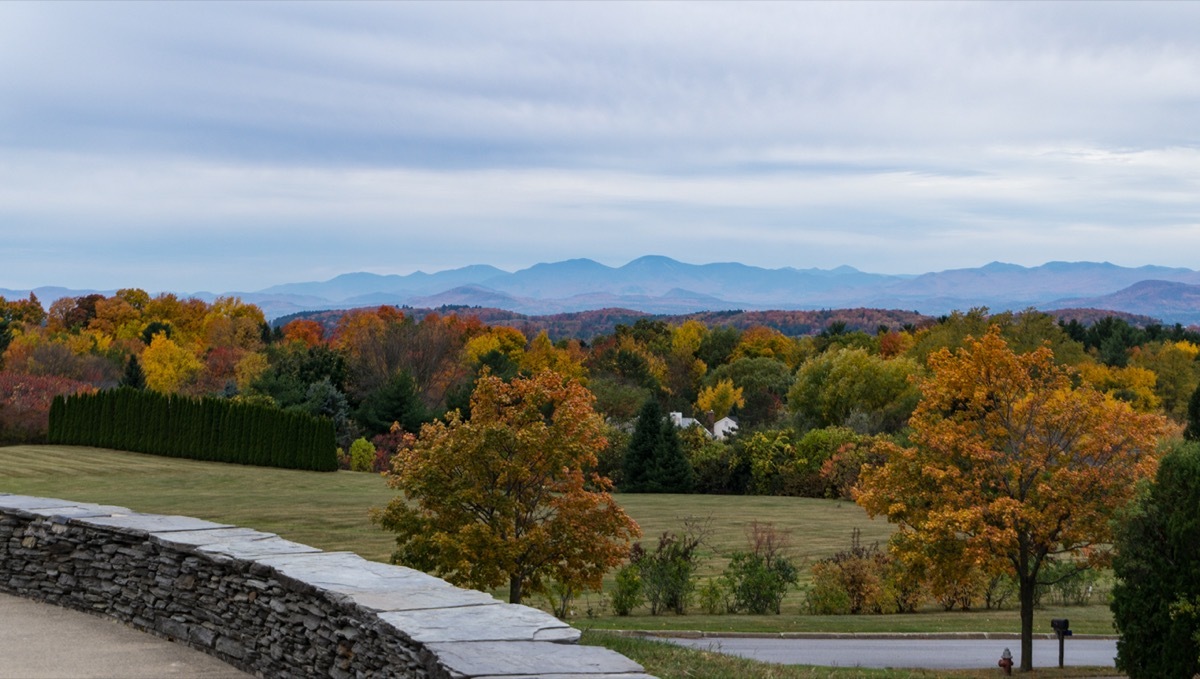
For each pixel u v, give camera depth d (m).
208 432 60.47
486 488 20.42
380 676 6.56
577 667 5.63
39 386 71.75
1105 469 20.30
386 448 68.38
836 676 13.66
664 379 111.94
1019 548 20.72
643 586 28.17
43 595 10.66
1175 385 94.25
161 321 120.00
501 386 21.00
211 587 8.74
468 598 7.21
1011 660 19.77
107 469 54.44
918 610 29.36
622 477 64.06
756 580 28.59
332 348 93.75
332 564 8.25
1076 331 117.38
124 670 8.17
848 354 75.19
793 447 62.31
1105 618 27.98
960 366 21.80
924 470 21.09
